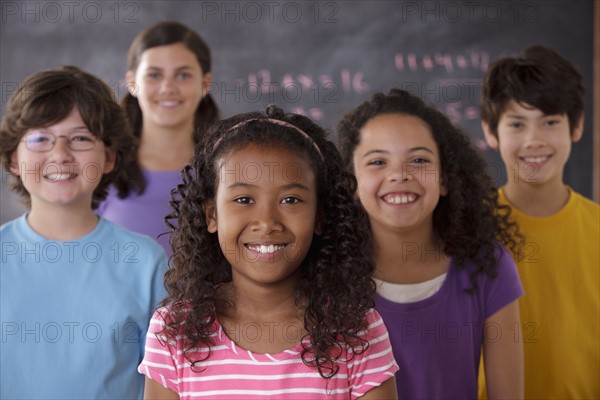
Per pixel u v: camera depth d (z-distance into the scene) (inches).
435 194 60.3
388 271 60.9
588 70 120.8
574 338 68.5
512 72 72.5
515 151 72.2
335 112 123.4
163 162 86.0
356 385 46.0
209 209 48.2
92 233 60.3
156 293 59.5
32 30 122.8
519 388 61.4
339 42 123.4
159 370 46.6
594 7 120.4
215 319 47.1
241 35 123.7
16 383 56.7
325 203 48.9
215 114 95.0
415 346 59.4
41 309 57.9
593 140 120.6
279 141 45.6
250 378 45.3
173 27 89.8
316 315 46.8
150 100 86.5
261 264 44.5
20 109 58.6
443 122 63.4
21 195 65.4
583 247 70.4
